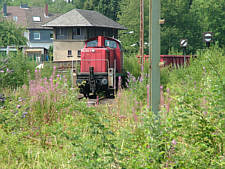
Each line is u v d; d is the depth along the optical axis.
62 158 22.36
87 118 19.20
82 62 62.59
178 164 16.27
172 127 17.48
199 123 18.78
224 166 16.48
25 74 59.44
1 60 58.72
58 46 198.25
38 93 36.34
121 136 23.12
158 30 19.89
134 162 17.19
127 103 38.19
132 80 47.50
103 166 17.23
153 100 19.92
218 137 18.55
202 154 17.47
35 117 32.62
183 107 18.61
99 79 60.06
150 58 19.95
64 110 33.56
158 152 16.50
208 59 31.62
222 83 20.73
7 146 23.61
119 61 67.06
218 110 19.73
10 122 27.95
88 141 18.84
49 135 28.02
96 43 64.75
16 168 21.22
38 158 22.38
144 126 17.88
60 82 38.50
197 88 37.53
